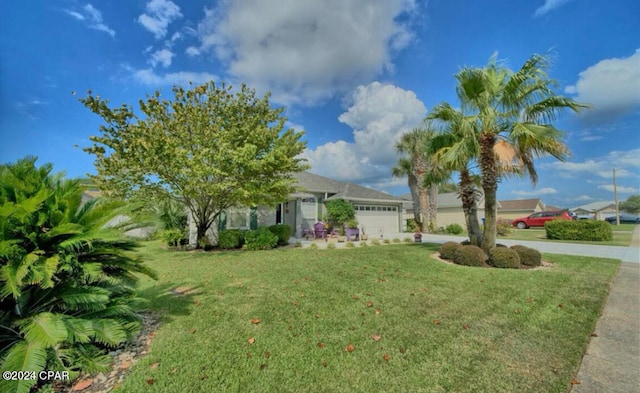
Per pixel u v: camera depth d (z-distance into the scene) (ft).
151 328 11.05
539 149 22.58
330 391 7.36
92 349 8.45
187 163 29.48
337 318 12.10
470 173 27.48
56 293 8.52
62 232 8.54
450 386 7.59
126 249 10.89
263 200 34.91
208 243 34.60
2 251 7.45
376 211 64.95
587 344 9.98
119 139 29.43
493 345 9.82
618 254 30.27
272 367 8.41
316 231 49.26
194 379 7.76
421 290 16.26
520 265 23.17
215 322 11.65
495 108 24.16
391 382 7.75
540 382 7.78
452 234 65.82
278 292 15.84
